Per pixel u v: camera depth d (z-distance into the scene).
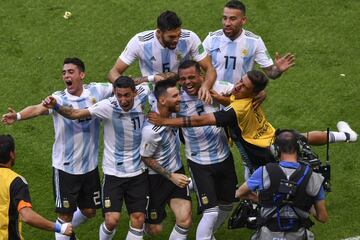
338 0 35.88
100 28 34.69
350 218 26.00
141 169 23.55
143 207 23.44
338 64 32.88
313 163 21.67
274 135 22.08
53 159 23.98
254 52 25.59
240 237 25.72
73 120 23.12
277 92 31.59
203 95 23.06
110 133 23.20
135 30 34.53
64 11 35.44
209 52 25.92
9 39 34.06
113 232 23.66
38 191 27.33
